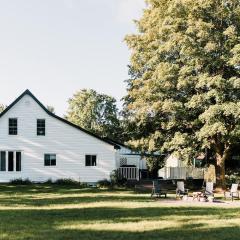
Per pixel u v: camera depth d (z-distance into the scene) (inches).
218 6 1577.3
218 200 1252.5
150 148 1701.5
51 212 882.1
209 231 663.1
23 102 1895.9
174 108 1574.8
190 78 1555.1
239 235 631.8
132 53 1811.0
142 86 1785.2
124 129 1866.4
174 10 1611.7
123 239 596.4
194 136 1614.2
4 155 1862.7
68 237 608.4
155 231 660.1
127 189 1658.5
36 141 1895.9
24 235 623.2
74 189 1589.6
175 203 1110.4
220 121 1503.4
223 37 1562.5
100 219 783.1
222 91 1497.3
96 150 1929.1
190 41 1536.7
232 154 1847.9
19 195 1305.4
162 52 1656.0
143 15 1882.4
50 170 1898.4
